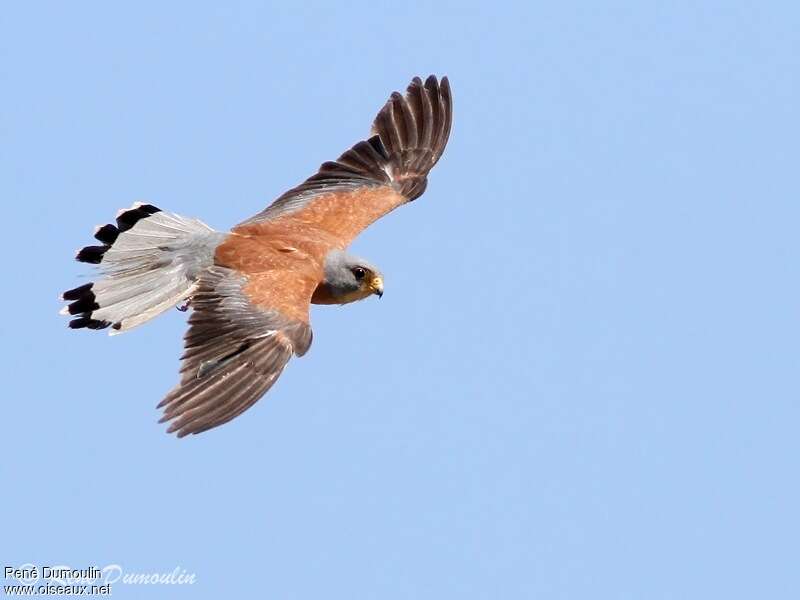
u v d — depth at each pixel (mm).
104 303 15867
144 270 16078
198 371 14430
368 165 18344
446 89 18953
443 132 18812
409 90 18875
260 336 14773
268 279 15523
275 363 14633
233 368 14492
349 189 18000
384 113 18703
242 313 15008
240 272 15656
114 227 16234
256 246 16062
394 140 18609
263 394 14406
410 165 18531
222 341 14734
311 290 15672
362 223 17484
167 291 15938
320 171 18062
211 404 14211
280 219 17156
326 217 17406
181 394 14258
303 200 17703
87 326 15773
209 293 15352
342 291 16609
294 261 16000
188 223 16406
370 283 16672
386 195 18031
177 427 13984
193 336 14789
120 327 15688
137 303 15867
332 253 16516
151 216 16391
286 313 15094
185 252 16109
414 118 18766
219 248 16016
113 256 16125
